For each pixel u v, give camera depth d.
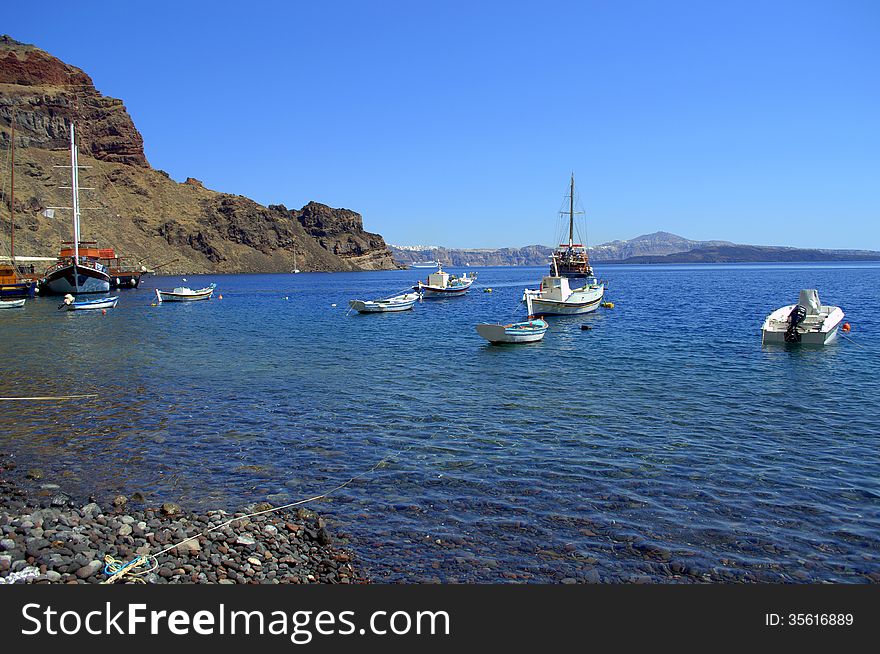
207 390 25.80
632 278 178.75
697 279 166.12
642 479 14.98
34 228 196.25
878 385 25.81
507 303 82.88
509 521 12.71
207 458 16.81
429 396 24.45
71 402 23.61
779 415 21.00
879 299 78.88
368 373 29.81
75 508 13.12
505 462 16.31
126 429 19.70
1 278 86.62
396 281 199.38
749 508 13.23
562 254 156.88
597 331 46.44
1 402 23.64
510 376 28.70
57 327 54.16
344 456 16.95
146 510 13.03
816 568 10.87
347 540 11.95
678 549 11.51
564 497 13.92
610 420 20.52
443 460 16.55
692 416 20.95
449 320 58.59
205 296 95.19
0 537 10.97
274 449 17.59
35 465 16.22
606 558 11.23
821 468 15.66
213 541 11.55
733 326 48.59
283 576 10.60
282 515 13.02
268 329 51.88
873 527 12.31
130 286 136.12
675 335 43.25
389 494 14.21
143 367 31.91
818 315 39.25
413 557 11.31
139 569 10.42
